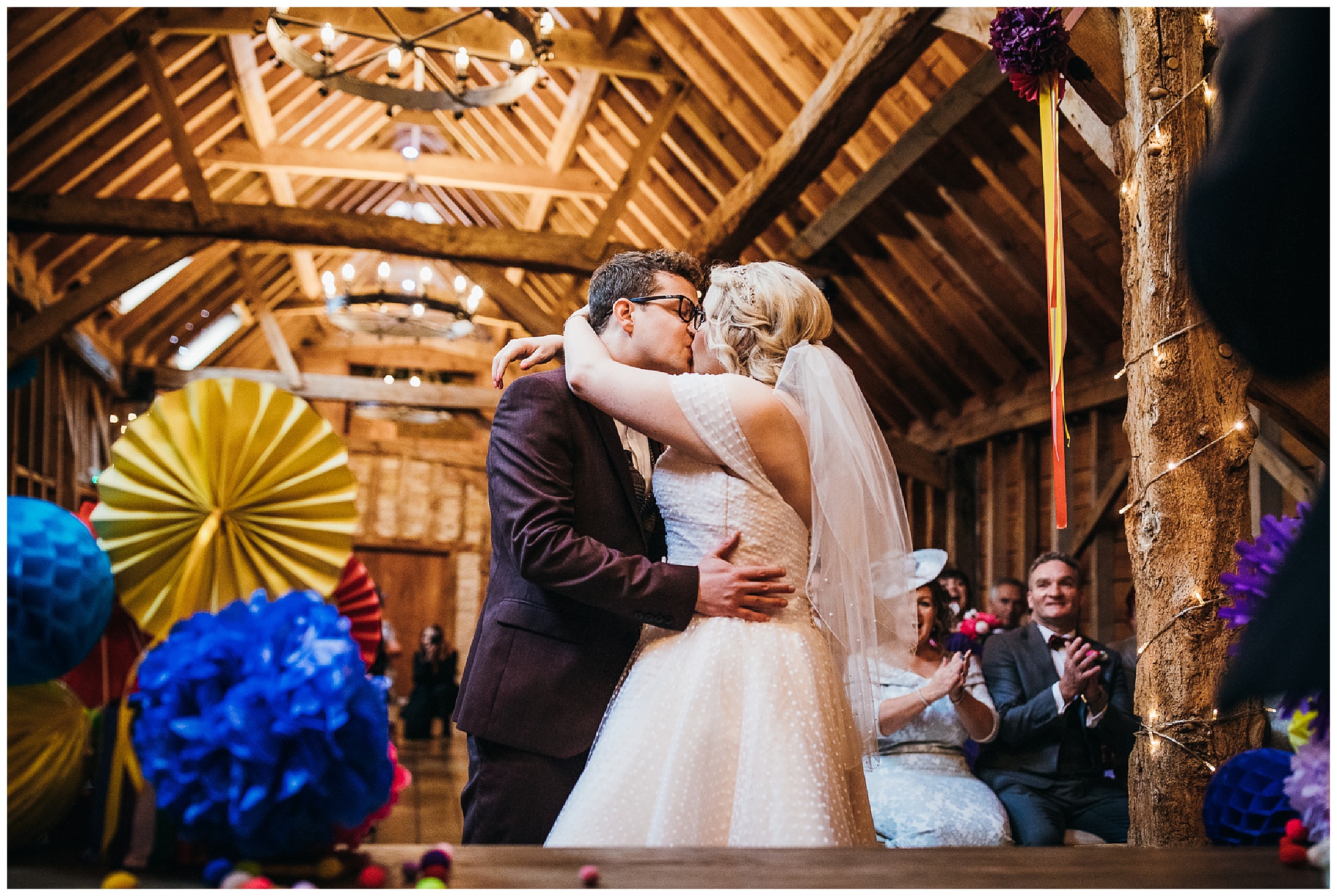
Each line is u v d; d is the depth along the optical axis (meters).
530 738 1.55
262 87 8.25
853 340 8.55
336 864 0.91
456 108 5.81
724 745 1.45
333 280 9.12
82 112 7.42
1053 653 3.41
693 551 1.60
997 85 5.36
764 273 1.74
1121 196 2.46
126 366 11.89
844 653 1.59
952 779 3.01
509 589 1.64
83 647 0.96
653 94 7.96
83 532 0.98
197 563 1.02
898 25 4.57
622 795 1.45
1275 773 1.32
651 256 1.77
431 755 9.34
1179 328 2.21
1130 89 2.43
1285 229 0.81
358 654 0.93
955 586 4.23
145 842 0.92
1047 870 0.97
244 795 0.87
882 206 7.21
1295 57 0.79
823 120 5.44
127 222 7.54
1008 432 7.83
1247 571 1.36
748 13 6.51
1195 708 2.04
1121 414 7.00
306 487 1.06
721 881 0.91
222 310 12.18
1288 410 2.39
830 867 0.98
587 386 1.61
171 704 0.89
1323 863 1.00
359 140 10.20
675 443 1.58
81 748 1.00
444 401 13.38
